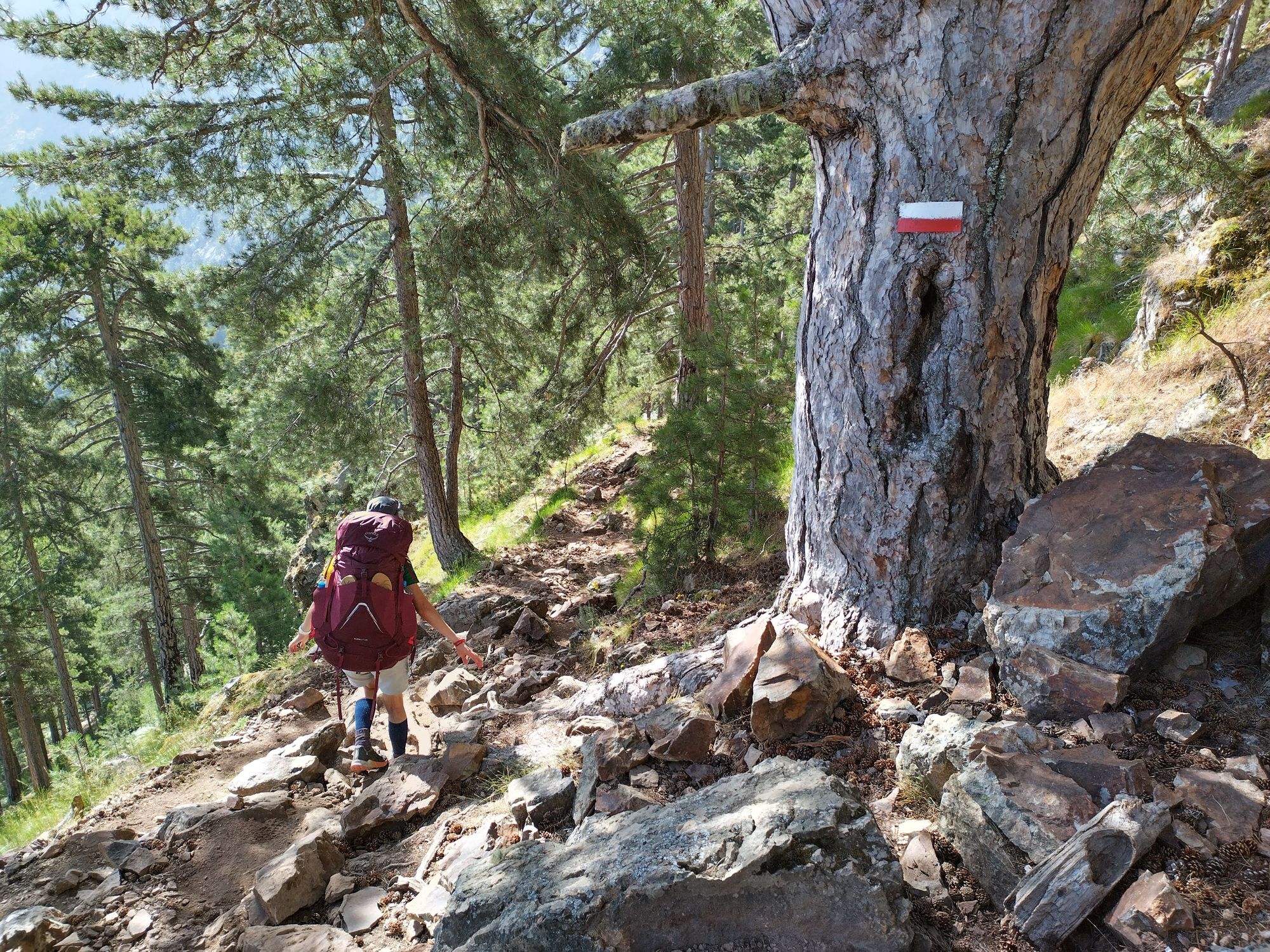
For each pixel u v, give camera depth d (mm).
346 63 8484
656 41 9984
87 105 10164
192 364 20500
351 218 10828
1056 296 3471
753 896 2127
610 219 10141
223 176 9273
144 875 3658
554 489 15195
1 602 22031
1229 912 1936
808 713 3129
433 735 4625
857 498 3586
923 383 3402
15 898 3643
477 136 9195
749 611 4824
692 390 6438
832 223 3602
